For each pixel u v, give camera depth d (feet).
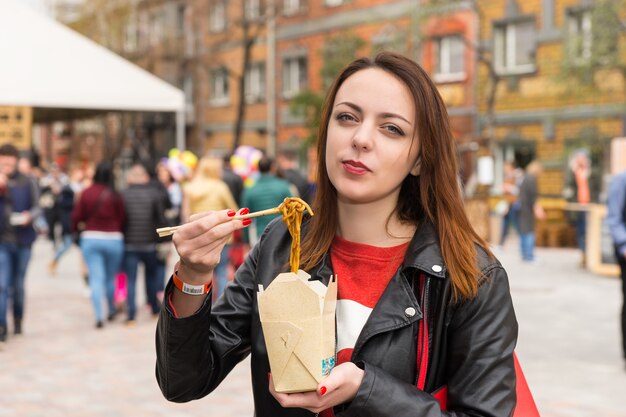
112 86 29.22
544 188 63.77
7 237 23.90
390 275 5.43
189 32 102.89
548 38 63.21
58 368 20.80
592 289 35.19
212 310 5.84
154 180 29.22
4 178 23.79
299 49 88.28
